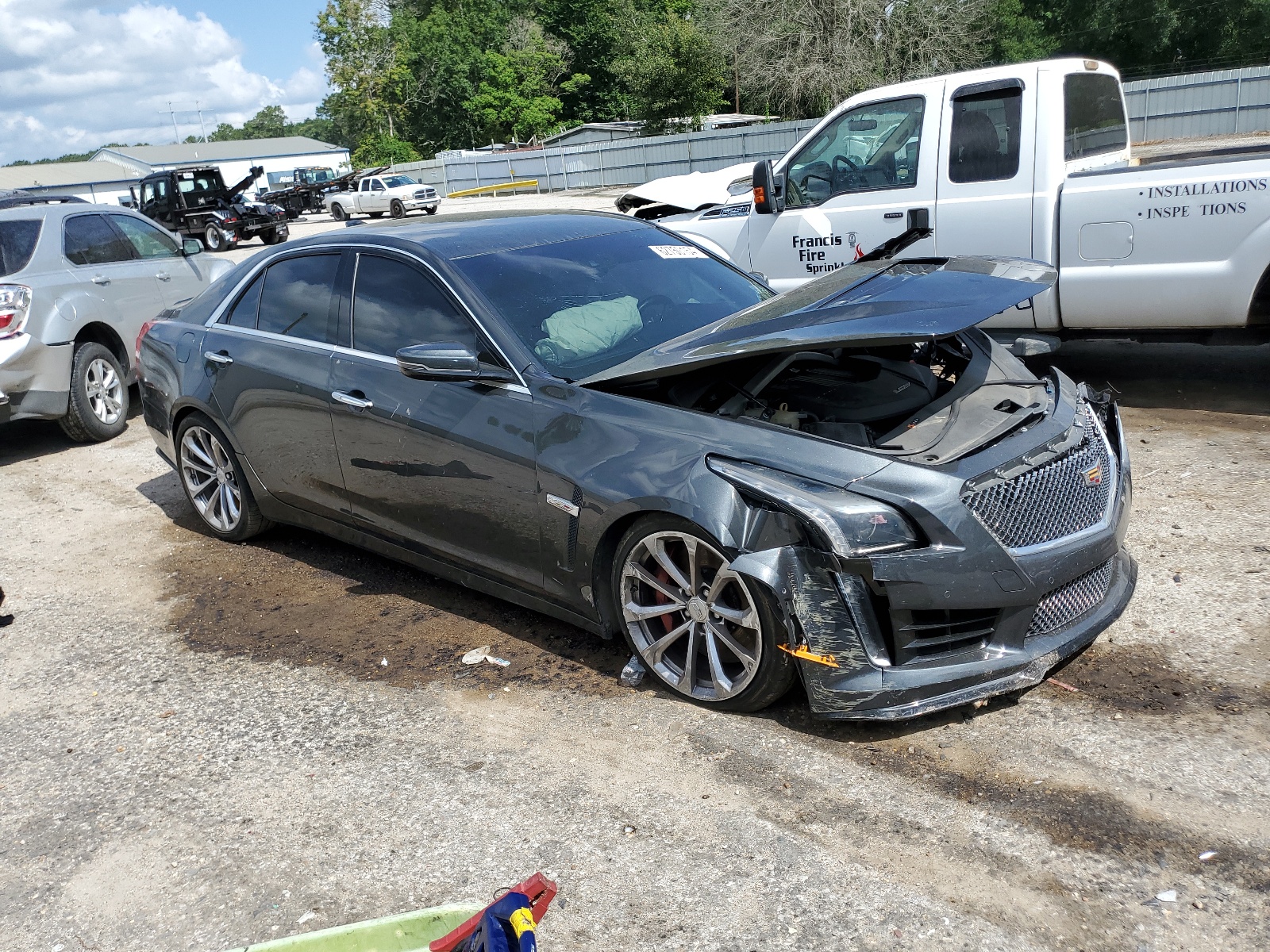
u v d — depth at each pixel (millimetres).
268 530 5434
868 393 3688
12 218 7637
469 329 3945
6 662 4309
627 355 3898
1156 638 3627
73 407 7586
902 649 3023
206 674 4047
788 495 3006
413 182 36625
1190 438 5758
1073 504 3268
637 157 40250
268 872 2809
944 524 2957
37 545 5703
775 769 3039
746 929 2428
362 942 1941
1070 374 7332
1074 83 6316
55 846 3027
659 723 3354
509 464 3721
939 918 2406
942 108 6410
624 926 2477
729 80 44719
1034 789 2840
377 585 4758
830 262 7051
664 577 3445
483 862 2756
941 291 3512
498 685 3721
